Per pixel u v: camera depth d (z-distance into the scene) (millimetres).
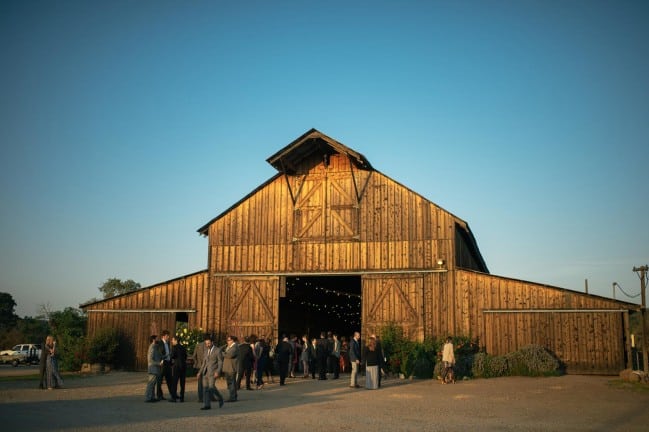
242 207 27391
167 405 15031
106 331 27172
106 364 27109
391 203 25719
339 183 26422
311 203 26594
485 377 22047
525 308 23625
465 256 29016
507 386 19109
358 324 48250
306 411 13703
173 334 26953
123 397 16828
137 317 27531
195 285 27250
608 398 15938
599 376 22078
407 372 23062
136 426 11508
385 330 24500
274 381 22266
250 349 19219
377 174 26125
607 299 22859
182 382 15906
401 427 11414
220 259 27188
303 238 26391
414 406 14562
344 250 25859
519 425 11648
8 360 41875
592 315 22953
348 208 26125
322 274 25891
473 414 13148
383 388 19203
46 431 10914
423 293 24750
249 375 19109
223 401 15266
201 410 13953
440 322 24375
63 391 18438
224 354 15969
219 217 27562
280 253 26547
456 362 22375
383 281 25250
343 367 26562
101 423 11883
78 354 27031
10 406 14641
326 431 10969
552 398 16000
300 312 36500
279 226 26766
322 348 22922
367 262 25531
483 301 24125
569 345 23000
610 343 22594
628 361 22281
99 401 15828
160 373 15750
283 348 21016
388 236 25516
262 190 27281
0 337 61469
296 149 25969
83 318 38000
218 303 26844
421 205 25359
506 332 23688
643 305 22531
